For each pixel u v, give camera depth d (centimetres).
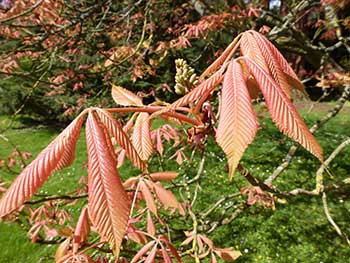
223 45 373
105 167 49
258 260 341
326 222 377
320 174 179
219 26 318
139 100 79
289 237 363
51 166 49
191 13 468
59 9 295
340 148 199
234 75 52
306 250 346
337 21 307
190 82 77
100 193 47
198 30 321
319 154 47
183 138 183
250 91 63
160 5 418
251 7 330
